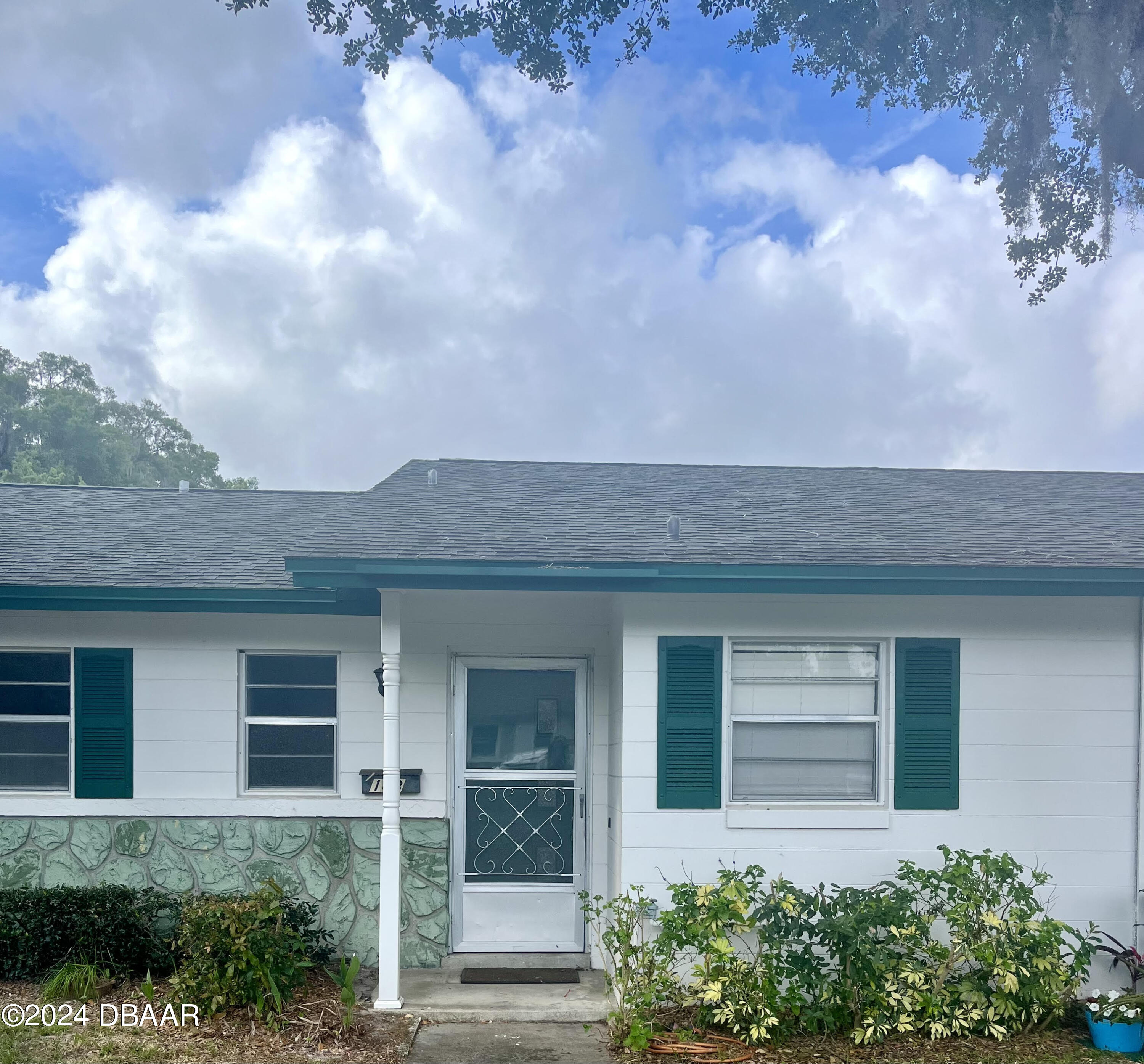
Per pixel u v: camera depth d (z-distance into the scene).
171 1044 5.62
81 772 7.79
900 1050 5.72
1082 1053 5.70
